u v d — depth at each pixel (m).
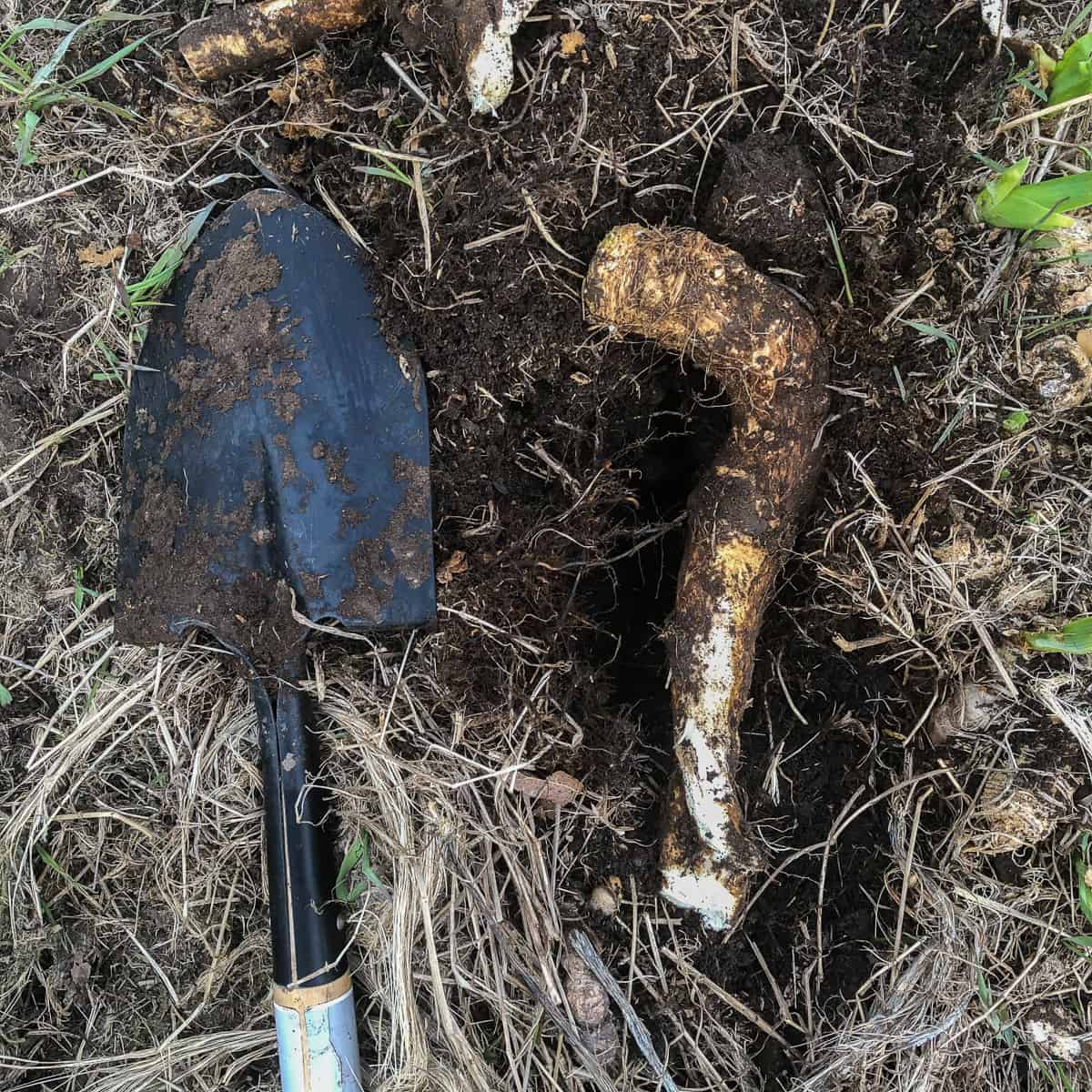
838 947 0.55
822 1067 0.54
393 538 0.53
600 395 0.53
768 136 0.51
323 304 0.53
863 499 0.53
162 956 0.58
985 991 0.55
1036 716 0.54
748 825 0.53
